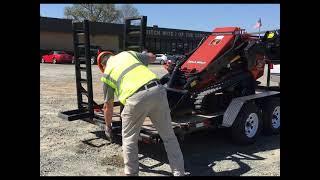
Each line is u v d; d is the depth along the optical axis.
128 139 4.93
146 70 4.99
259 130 7.09
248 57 7.47
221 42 7.41
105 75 5.12
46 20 41.78
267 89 8.62
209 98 7.04
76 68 6.89
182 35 48.06
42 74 20.58
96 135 7.23
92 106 6.72
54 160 5.86
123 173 5.38
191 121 6.33
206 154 6.39
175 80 6.96
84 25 6.43
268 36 8.15
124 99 4.86
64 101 11.09
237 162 6.00
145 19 6.24
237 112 6.60
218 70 7.19
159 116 5.01
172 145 5.07
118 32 46.62
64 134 7.26
